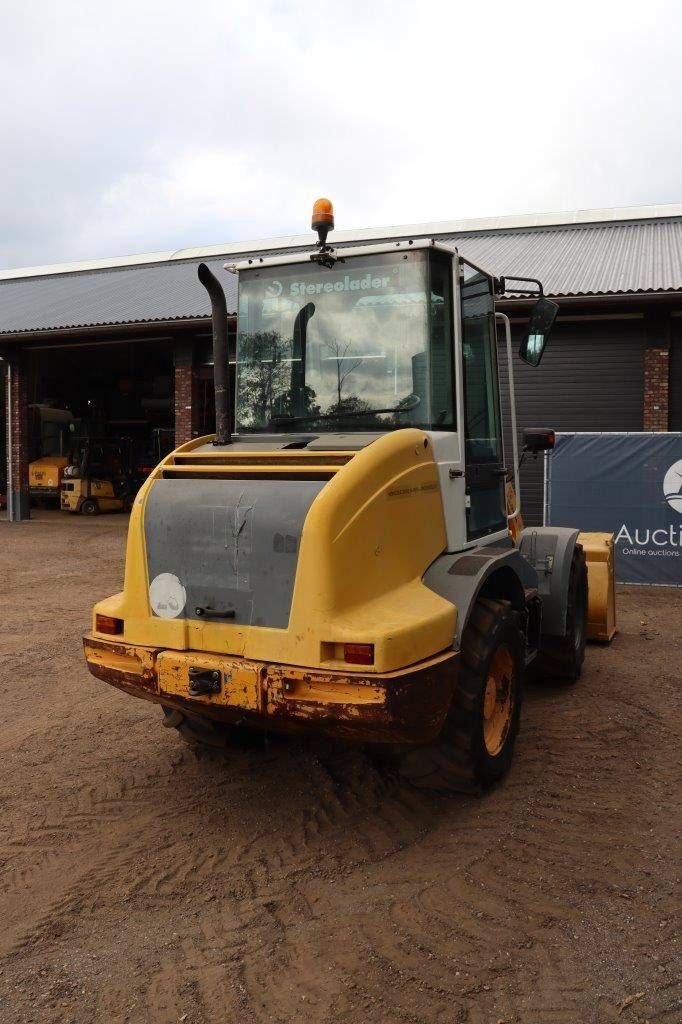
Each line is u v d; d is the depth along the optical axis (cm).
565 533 618
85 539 1745
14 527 1991
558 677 658
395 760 481
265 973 301
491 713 458
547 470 1135
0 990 294
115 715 600
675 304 1443
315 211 447
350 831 413
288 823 423
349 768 484
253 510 377
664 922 329
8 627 903
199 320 1712
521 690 479
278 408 469
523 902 345
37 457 2653
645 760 500
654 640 817
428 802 443
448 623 390
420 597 394
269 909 344
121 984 296
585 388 1516
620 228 2148
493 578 473
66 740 549
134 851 396
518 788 458
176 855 391
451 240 2209
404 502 399
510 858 382
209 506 388
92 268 2897
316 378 460
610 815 425
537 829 411
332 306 458
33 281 2858
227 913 341
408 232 2336
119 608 415
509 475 564
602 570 782
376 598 380
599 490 1123
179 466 427
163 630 396
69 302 2216
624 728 556
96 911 344
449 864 378
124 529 1961
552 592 585
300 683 361
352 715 351
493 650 428
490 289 516
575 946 313
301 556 362
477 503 484
